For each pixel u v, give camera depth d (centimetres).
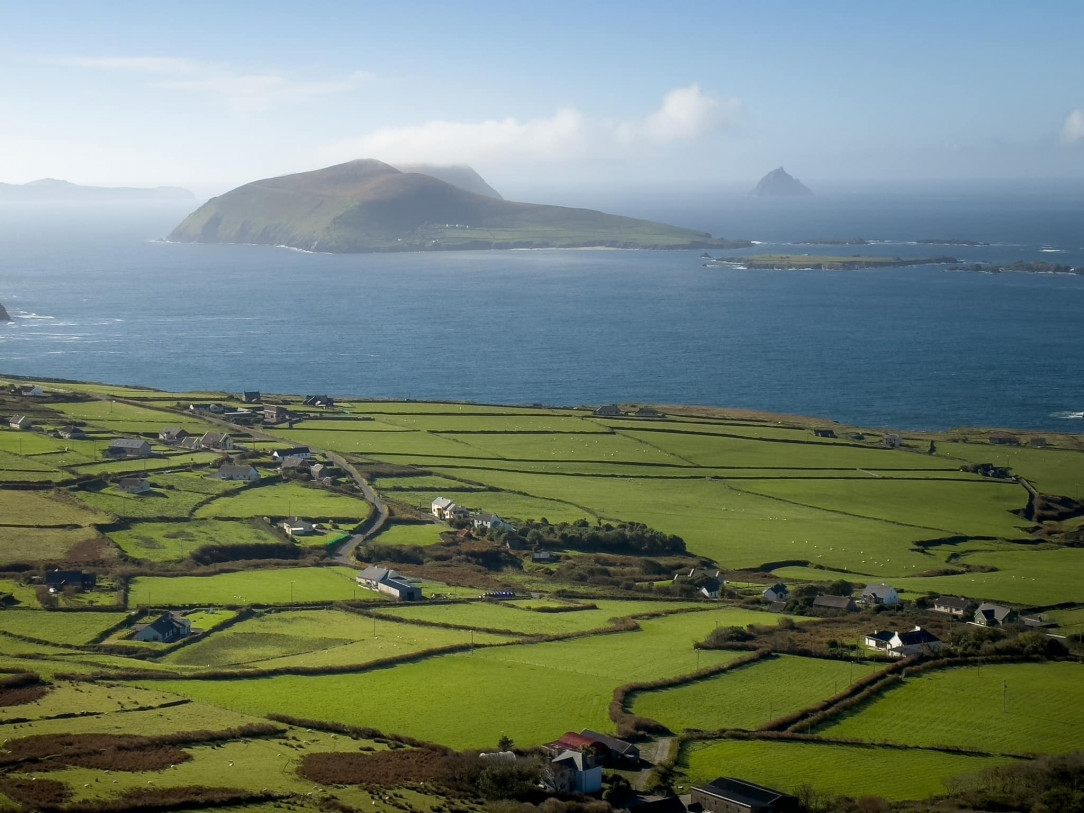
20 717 8300
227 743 8138
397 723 8794
